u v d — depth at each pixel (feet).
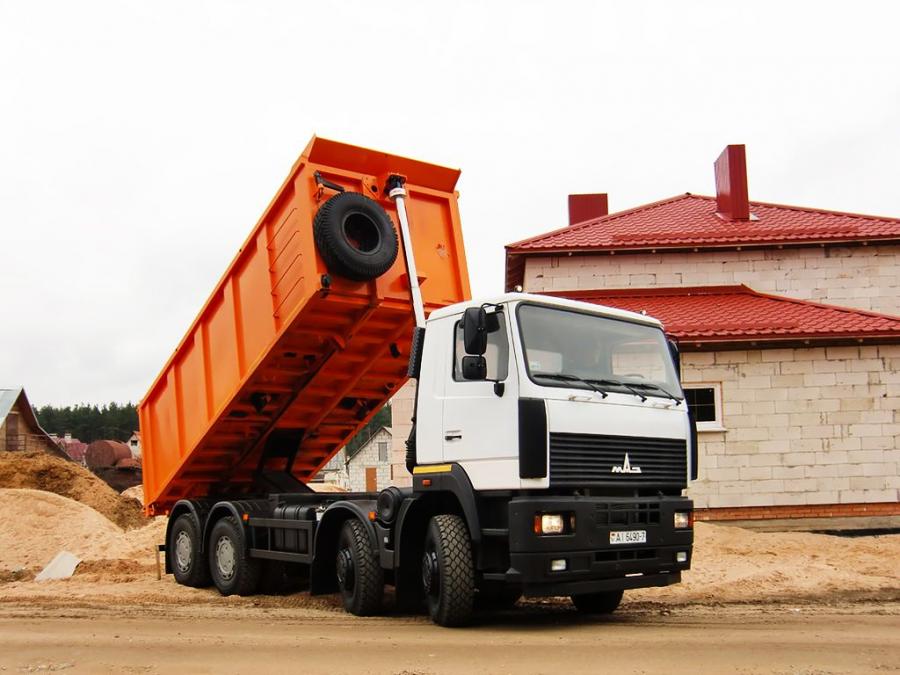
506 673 20.31
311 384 37.63
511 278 73.26
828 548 46.14
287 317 33.30
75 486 92.27
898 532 52.42
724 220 71.46
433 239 35.60
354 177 33.55
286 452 41.78
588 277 66.44
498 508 26.18
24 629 28.91
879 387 53.36
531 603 34.04
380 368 38.47
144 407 44.29
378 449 197.47
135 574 45.65
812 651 22.57
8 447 135.54
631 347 28.91
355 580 30.14
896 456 52.95
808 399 53.72
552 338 26.91
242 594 36.83
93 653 24.13
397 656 22.61
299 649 23.94
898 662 21.22
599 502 25.72
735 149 71.97
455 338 28.07
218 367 38.42
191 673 21.27
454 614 26.61
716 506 53.67
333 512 32.12
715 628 26.76
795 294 65.46
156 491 43.93
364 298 32.94
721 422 54.08
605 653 22.44
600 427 26.40
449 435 27.40
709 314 58.75
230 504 37.83
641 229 69.92
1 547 59.21
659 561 26.94
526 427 24.99
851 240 64.44
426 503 28.68
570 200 84.69
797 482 53.36
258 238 35.17
